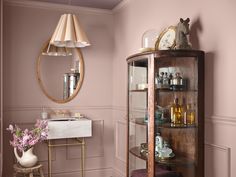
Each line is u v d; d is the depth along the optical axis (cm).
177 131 237
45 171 394
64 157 406
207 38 232
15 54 383
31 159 313
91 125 384
